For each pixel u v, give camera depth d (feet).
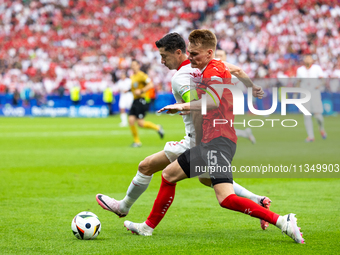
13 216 30.12
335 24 203.00
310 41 199.00
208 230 26.45
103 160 60.44
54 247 22.86
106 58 209.36
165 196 24.97
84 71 205.36
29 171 50.98
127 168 53.21
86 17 223.71
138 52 208.03
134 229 25.58
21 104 202.59
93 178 46.32
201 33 22.85
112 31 218.79
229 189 22.72
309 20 202.18
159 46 24.77
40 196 37.22
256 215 22.29
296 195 37.09
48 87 202.69
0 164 56.65
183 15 220.43
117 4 226.58
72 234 25.58
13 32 226.79
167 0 224.74
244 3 211.00
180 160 24.38
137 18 221.46
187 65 24.49
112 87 201.77
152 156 25.59
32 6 231.09
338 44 198.70
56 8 230.07
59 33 222.28
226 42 201.57
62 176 47.57
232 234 25.43
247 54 198.29
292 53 196.85
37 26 227.20
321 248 22.07
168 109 21.80
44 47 218.18
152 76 199.93
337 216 29.58
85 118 174.40
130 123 77.77
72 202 34.88
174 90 24.71
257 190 39.32
